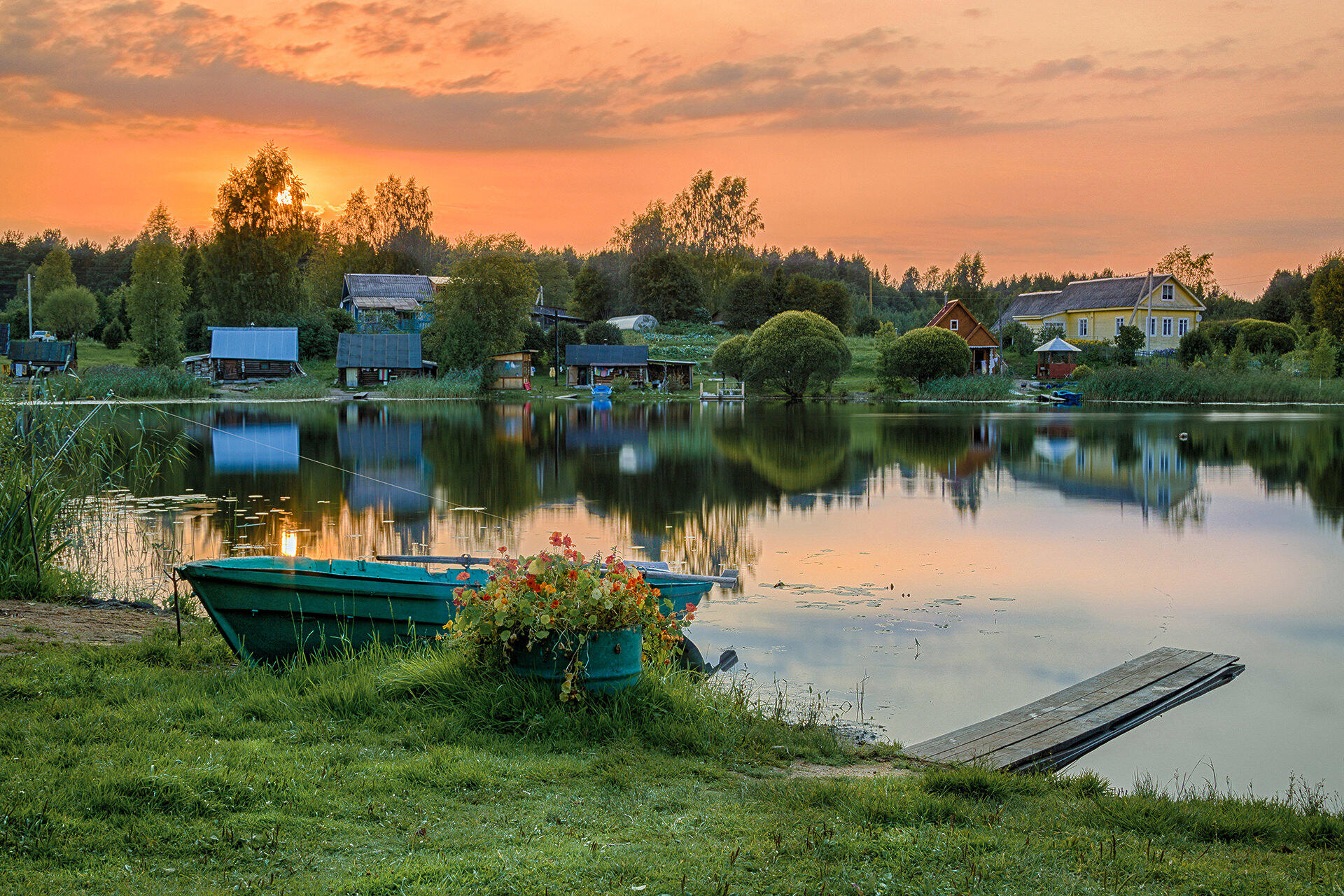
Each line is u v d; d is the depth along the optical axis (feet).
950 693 32.17
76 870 14.61
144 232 398.42
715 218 465.06
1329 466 97.96
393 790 18.71
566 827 17.48
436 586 29.68
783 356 216.95
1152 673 34.37
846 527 64.23
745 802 19.44
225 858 15.39
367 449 110.83
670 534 60.95
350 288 320.29
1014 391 232.94
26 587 38.24
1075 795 21.76
